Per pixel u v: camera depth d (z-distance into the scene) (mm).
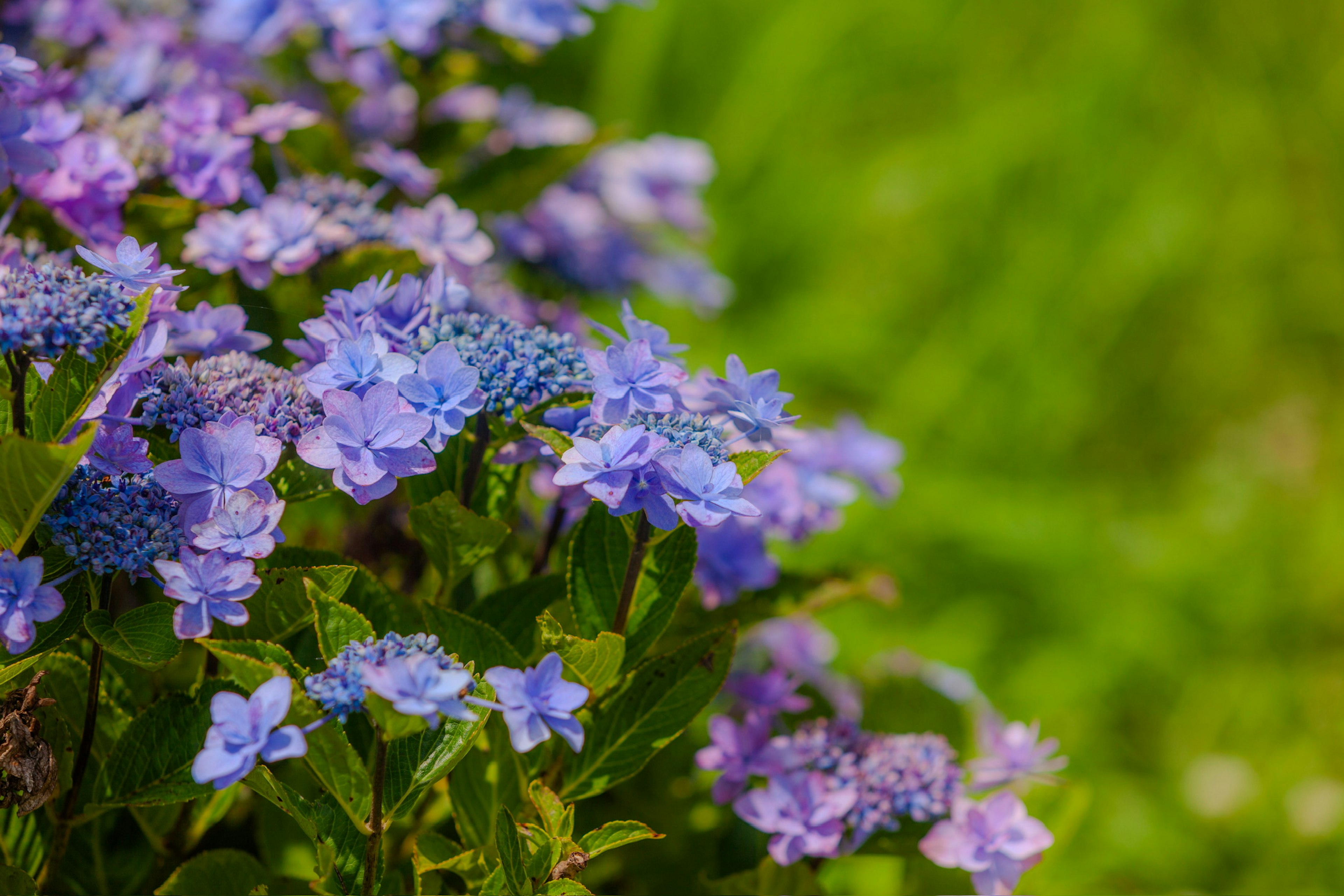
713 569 1411
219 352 1316
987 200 3588
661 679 1313
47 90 1442
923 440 3037
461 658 1298
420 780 1247
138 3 1764
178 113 1421
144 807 1335
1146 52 3766
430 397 1259
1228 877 2195
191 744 1287
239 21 1533
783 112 3650
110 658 1342
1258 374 3449
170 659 1256
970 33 3994
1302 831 2285
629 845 1440
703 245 3359
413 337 1308
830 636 1767
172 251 1420
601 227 2018
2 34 1623
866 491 2670
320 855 1255
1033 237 3500
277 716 1196
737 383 1287
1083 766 2283
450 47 1637
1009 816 1334
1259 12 3871
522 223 1885
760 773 1362
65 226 1379
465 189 1645
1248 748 2494
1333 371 3445
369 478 1247
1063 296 3332
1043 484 3053
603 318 2502
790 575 1438
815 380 3131
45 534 1255
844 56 3846
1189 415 3350
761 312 3385
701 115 3738
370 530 1469
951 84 3994
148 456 1289
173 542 1249
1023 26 4055
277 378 1298
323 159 1574
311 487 1290
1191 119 3750
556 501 1391
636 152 2139
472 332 1306
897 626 2521
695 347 3072
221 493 1251
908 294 3477
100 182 1368
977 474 3043
